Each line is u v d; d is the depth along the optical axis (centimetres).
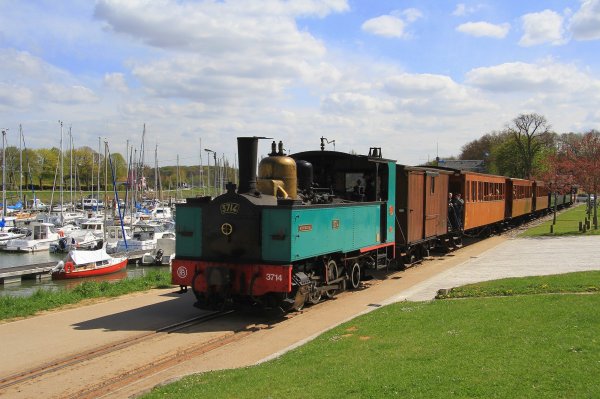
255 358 895
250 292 1132
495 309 1034
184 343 991
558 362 669
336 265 1394
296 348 905
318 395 641
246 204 1162
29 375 820
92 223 4762
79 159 9150
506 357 711
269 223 1144
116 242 3931
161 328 1098
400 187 1800
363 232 1488
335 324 1105
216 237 1191
